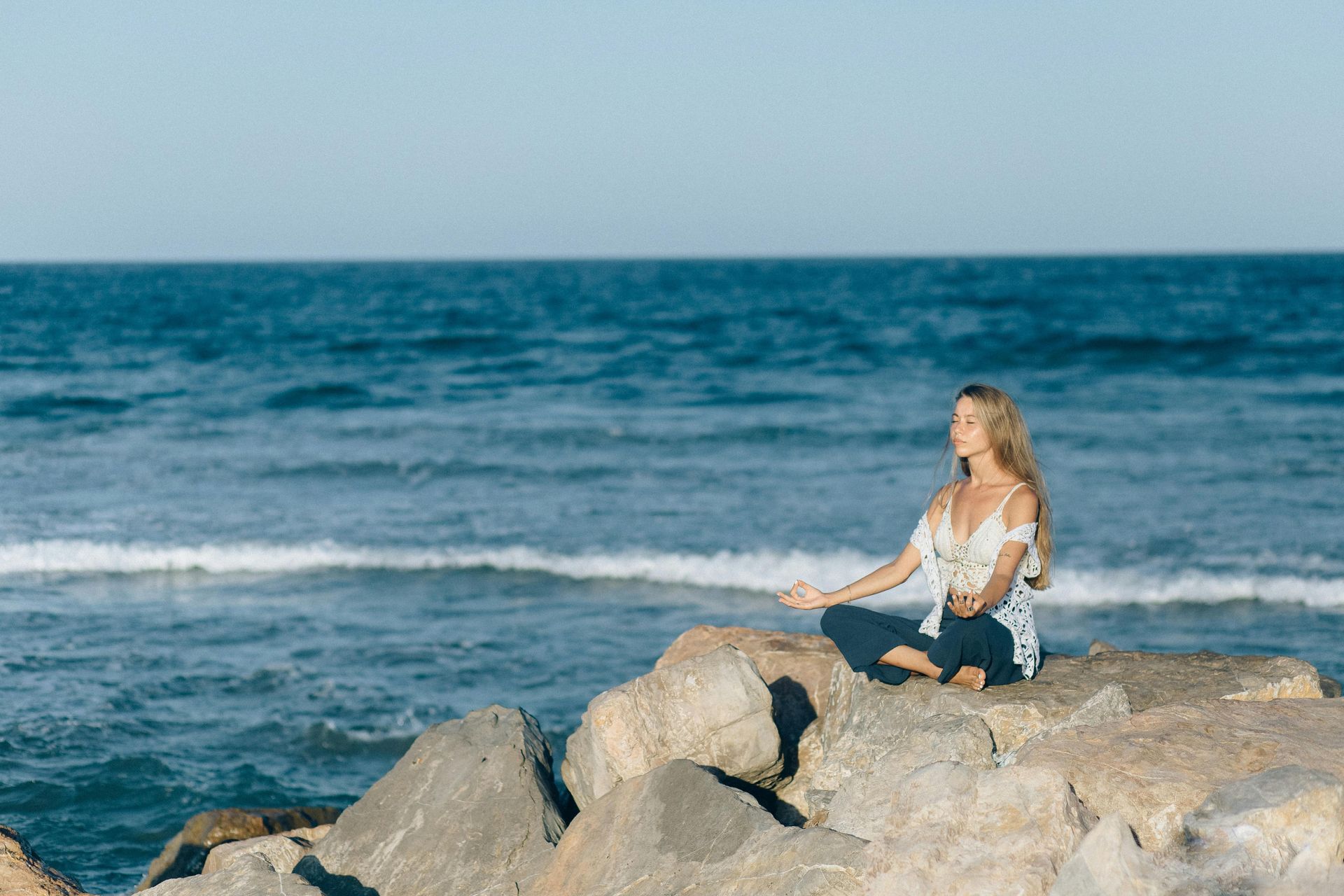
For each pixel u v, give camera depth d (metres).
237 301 79.12
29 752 8.41
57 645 11.22
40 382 32.41
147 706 9.50
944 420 26.80
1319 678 5.20
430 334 49.69
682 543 15.97
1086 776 3.82
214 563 14.73
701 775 4.52
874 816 4.05
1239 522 16.83
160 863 6.43
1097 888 3.21
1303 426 24.73
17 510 17.58
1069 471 20.59
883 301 76.69
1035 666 4.82
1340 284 91.31
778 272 155.38
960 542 4.68
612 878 4.27
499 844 4.88
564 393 32.09
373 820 5.14
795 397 30.95
